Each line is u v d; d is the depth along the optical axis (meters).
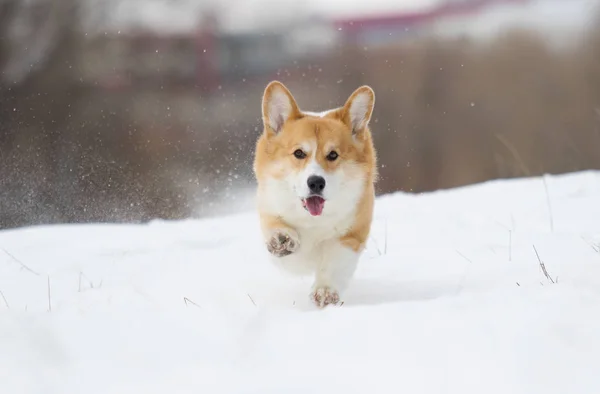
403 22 29.23
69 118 27.42
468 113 27.17
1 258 10.43
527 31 28.09
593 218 11.02
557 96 27.09
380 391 4.75
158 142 25.11
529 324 5.50
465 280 7.99
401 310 6.07
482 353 5.13
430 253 9.66
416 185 26.20
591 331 5.32
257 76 30.22
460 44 28.61
